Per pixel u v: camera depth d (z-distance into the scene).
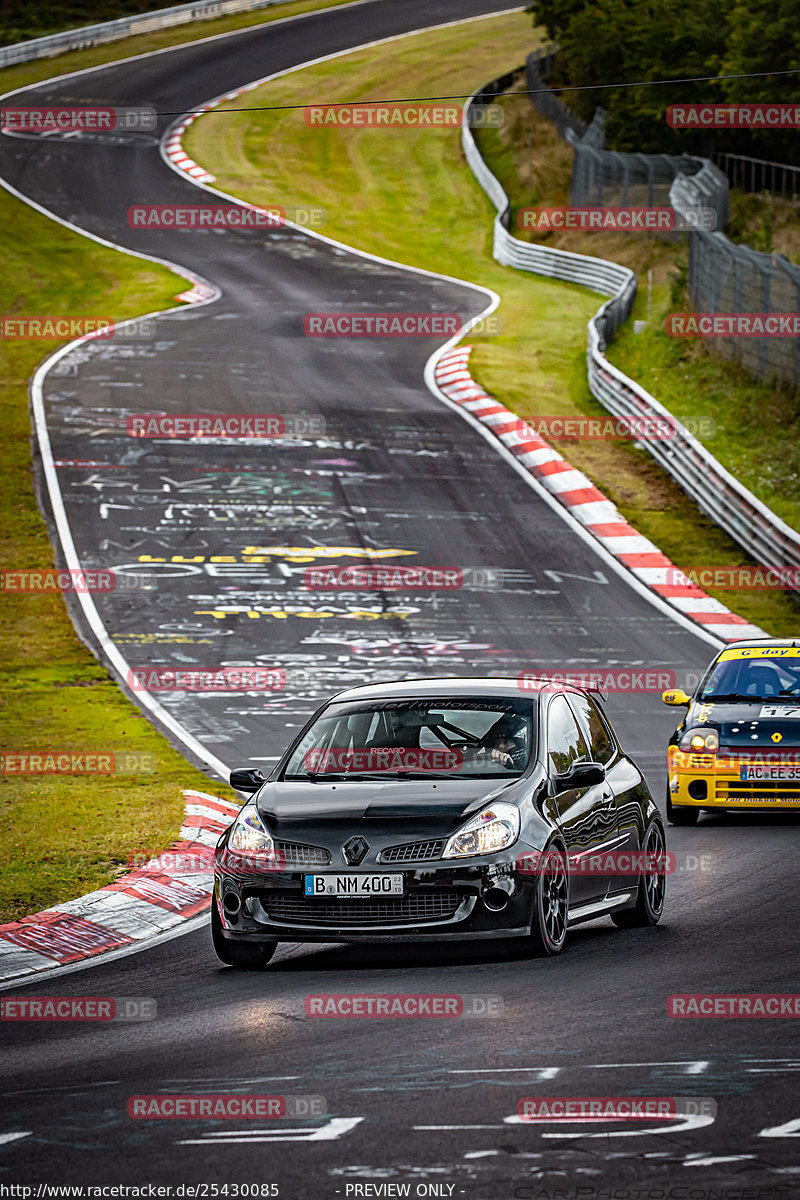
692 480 117.62
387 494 115.56
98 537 103.81
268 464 121.44
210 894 42.06
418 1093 22.19
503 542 106.44
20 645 83.81
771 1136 19.78
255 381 146.75
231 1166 19.12
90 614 89.56
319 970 33.03
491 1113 21.03
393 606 92.62
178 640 85.31
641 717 72.75
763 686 56.84
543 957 32.81
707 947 33.72
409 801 32.91
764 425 130.25
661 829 39.50
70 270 197.88
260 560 100.38
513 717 35.97
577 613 92.94
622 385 136.38
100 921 38.62
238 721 70.50
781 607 95.88
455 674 79.50
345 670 80.19
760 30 195.12
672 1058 23.88
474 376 151.75
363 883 31.88
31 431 127.69
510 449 128.62
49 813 51.38
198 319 173.50
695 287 163.75
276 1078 23.41
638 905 37.25
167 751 63.97
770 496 114.12
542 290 197.75
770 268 140.38
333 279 199.00
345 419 135.12
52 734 66.94
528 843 32.38
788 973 30.53
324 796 33.69
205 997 30.56
